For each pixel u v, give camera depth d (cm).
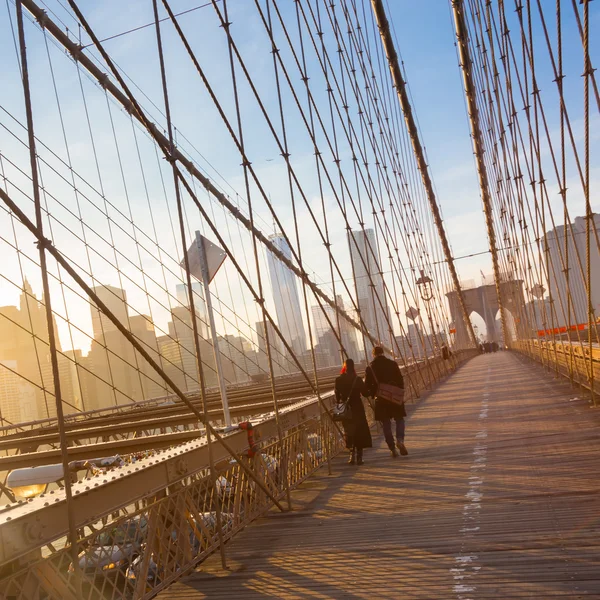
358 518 493
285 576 376
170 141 423
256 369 2064
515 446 710
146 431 998
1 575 264
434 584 326
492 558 351
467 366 3712
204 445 459
